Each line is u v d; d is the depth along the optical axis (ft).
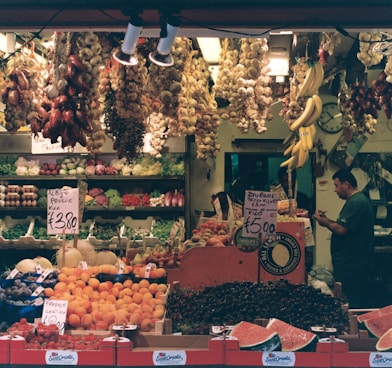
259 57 16.72
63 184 28.40
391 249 25.76
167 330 12.06
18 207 27.50
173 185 27.84
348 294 20.38
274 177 28.91
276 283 13.83
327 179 27.45
